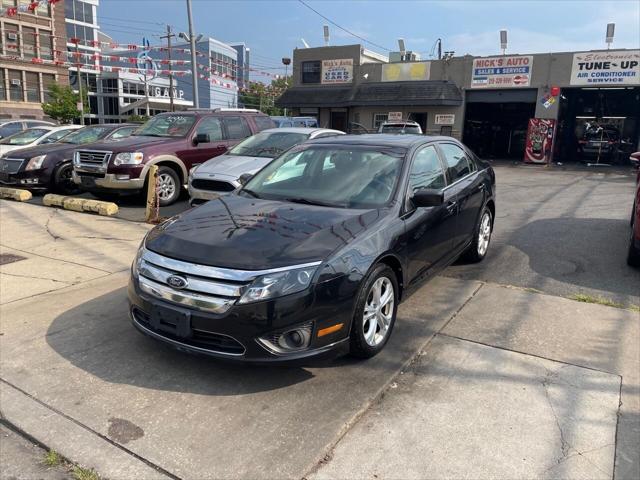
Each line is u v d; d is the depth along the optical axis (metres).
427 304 4.88
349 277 3.44
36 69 53.03
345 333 3.47
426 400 3.30
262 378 3.54
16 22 50.53
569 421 3.10
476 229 5.92
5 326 4.39
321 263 3.35
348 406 3.22
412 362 3.79
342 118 29.75
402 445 2.88
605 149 23.88
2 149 14.12
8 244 7.28
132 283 3.68
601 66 21.98
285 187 4.71
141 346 4.00
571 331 4.30
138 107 70.62
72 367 3.69
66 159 11.21
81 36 62.34
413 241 4.23
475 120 27.64
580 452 2.83
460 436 2.96
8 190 10.89
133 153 9.38
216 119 10.71
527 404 3.26
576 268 6.06
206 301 3.25
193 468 2.70
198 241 3.56
